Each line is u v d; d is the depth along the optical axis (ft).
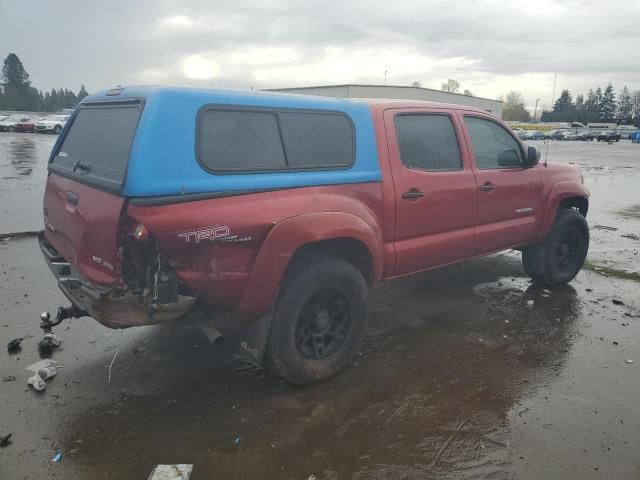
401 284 19.62
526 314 16.76
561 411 11.30
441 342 14.65
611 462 9.68
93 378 12.26
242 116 10.78
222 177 10.25
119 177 9.83
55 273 12.26
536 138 204.13
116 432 10.30
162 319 9.93
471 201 15.40
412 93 122.31
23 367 12.61
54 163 13.69
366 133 12.92
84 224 10.71
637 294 18.81
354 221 11.97
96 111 12.23
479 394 11.95
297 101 11.76
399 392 12.00
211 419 10.80
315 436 10.33
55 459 9.48
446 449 9.98
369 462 9.61
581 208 20.27
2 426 10.37
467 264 22.41
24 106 311.27
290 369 11.64
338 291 12.20
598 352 14.15
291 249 10.87
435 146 14.70
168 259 9.68
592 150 133.18
